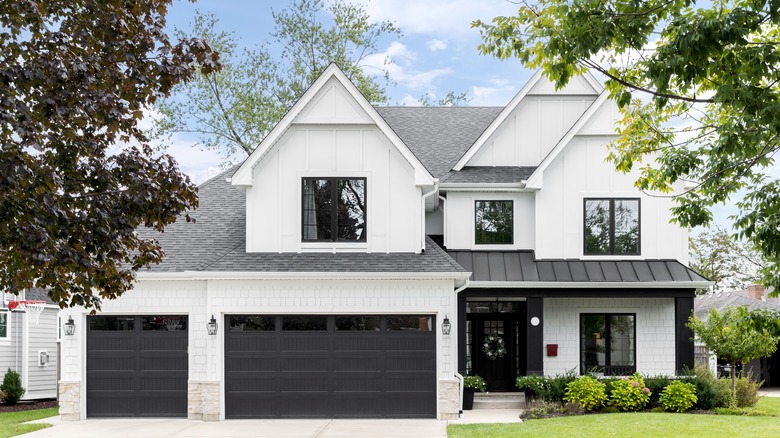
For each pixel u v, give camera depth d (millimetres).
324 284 20375
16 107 10367
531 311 22734
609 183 23719
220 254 21234
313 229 21359
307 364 20391
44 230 10508
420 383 20281
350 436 17172
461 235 24141
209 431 18172
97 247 11516
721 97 9852
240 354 20438
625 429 16859
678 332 22734
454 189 23984
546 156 23781
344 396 20312
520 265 23391
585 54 10562
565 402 21094
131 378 20672
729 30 9195
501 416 20500
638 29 10352
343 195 21406
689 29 9492
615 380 21281
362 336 20406
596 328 23812
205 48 12484
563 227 23656
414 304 20312
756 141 10219
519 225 24203
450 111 29234
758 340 20312
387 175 21328
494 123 25062
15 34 11305
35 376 31781
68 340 20609
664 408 20406
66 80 10711
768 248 10758
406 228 21266
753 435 15836
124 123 12039
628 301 23781
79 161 11672
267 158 21484
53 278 11281
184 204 12352
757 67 9812
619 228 23641
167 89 12125
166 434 17734
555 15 11180
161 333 20719
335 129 21438
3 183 10148
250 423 19547
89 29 11656
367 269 20328
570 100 25312
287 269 20328
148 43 11930
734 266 45938
